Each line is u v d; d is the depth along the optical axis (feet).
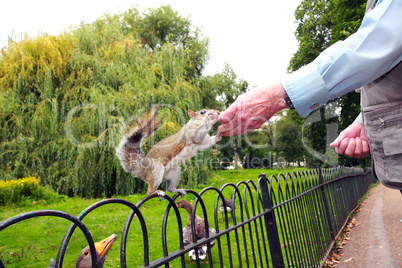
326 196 18.72
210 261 6.20
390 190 42.34
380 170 5.96
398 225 20.48
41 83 39.70
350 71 4.93
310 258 12.44
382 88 5.61
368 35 4.91
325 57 5.14
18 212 29.12
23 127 38.60
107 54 43.55
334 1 53.78
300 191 13.30
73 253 17.61
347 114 61.00
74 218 3.74
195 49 68.74
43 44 40.65
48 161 38.47
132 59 44.29
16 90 39.27
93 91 37.37
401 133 5.40
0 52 42.11
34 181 35.53
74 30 45.37
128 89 38.58
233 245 18.25
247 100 5.24
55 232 21.30
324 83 5.04
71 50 41.73
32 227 22.21
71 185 38.01
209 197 35.78
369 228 20.88
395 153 5.49
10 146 37.96
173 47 49.88
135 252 17.66
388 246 16.15
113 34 47.88
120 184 38.01
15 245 18.70
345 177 26.66
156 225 23.52
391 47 4.80
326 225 16.70
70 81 39.75
